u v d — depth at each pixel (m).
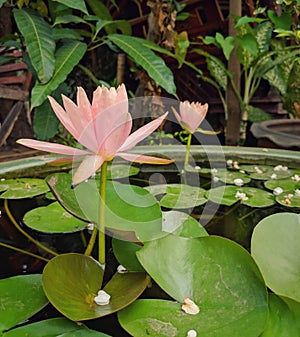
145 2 2.85
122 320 0.65
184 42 2.18
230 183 1.06
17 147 2.14
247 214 0.88
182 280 0.67
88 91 2.88
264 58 2.15
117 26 2.19
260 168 1.24
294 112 2.31
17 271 0.74
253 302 0.65
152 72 1.59
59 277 0.67
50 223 0.83
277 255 0.69
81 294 0.66
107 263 0.73
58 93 1.73
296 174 1.16
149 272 0.67
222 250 0.69
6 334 0.64
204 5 2.43
